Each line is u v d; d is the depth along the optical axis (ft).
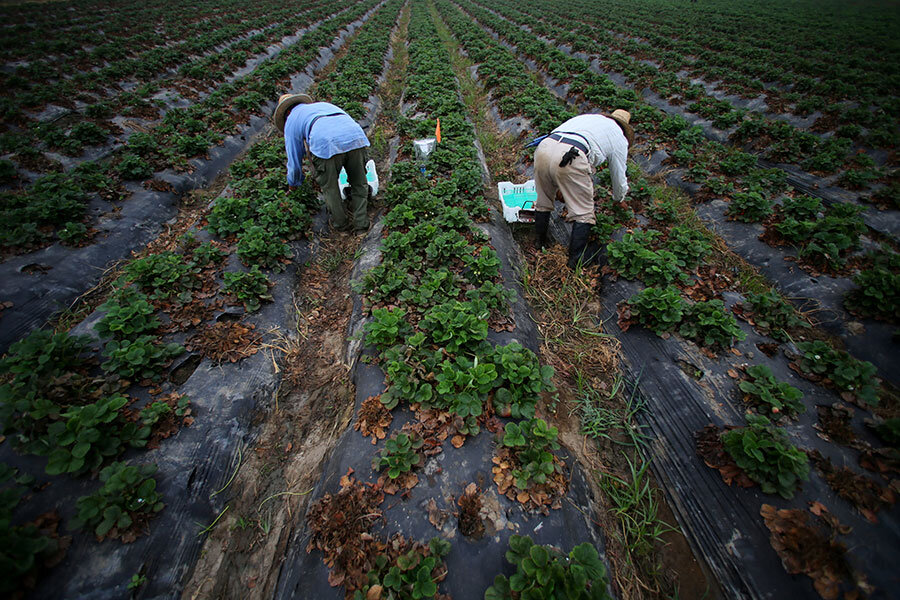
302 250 17.37
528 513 8.55
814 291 14.53
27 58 36.37
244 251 15.16
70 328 13.29
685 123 25.55
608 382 12.55
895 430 9.23
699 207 20.16
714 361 11.87
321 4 92.79
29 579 7.06
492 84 36.88
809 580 7.57
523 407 9.95
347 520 8.34
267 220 16.71
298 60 42.04
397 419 10.15
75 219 17.19
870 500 8.32
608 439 11.18
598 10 87.56
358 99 32.58
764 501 8.79
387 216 17.12
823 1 107.14
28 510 8.11
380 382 11.07
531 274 16.24
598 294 15.31
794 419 10.07
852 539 7.88
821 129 27.48
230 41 51.47
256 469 10.48
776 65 41.93
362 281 14.24
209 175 23.68
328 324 14.62
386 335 11.44
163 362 11.30
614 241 15.70
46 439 8.68
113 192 19.13
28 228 15.53
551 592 6.91
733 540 8.60
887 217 18.07
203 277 14.52
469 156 21.93
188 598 8.20
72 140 22.85
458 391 10.11
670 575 8.73
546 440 9.19
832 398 10.62
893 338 12.39
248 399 11.53
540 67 44.93
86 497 8.12
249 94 31.35
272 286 14.94
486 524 8.31
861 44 52.08
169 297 13.51
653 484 10.25
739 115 27.84
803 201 17.17
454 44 59.47
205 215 18.28
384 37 59.06
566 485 9.25
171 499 9.04
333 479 9.30
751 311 13.24
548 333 14.05
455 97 29.71
